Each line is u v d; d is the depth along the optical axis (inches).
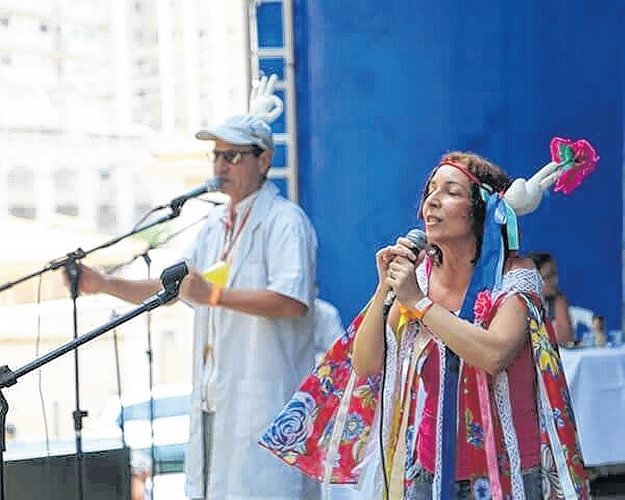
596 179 234.2
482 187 99.7
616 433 212.7
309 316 151.7
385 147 219.8
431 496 98.3
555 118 226.2
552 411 97.4
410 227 220.8
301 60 218.4
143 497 188.2
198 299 140.9
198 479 153.7
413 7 217.9
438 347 99.3
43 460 152.0
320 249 221.0
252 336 147.6
